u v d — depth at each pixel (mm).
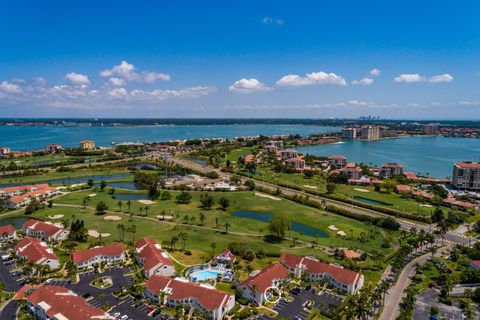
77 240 186000
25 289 131250
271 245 188125
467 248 185250
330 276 143875
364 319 119188
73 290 135000
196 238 195000
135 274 149250
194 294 124688
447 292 136250
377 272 157125
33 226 192500
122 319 116312
